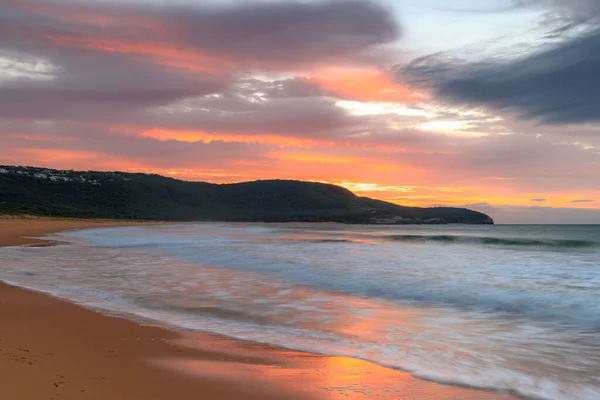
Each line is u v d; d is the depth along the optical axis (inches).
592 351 299.4
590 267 751.7
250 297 486.0
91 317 361.4
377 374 243.6
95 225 2731.3
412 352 290.5
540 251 1178.0
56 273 629.0
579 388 231.8
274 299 477.1
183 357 260.5
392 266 767.1
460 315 410.3
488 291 524.1
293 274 668.1
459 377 244.1
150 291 507.8
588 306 443.8
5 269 650.8
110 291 499.2
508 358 281.6
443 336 335.3
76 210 4409.5
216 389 208.1
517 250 1220.5
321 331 345.4
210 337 318.0
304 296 496.4
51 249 1035.3
